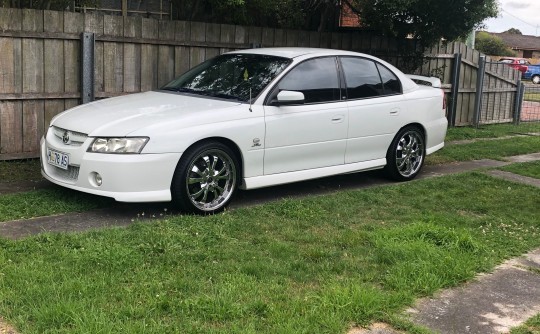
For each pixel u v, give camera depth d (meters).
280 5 10.45
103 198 6.23
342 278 4.32
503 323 3.78
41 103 7.74
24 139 7.70
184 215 5.75
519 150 10.73
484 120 14.01
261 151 6.26
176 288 3.96
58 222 5.44
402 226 5.70
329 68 7.02
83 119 5.89
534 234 5.68
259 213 5.94
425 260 4.66
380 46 11.52
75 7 9.45
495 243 5.29
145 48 8.48
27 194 6.20
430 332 3.59
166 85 7.24
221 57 7.38
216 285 4.03
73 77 7.95
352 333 3.54
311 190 7.27
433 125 8.20
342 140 7.03
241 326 3.48
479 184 7.79
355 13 11.69
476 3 10.84
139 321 3.46
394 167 7.75
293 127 6.49
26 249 4.55
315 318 3.61
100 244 4.64
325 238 5.25
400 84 7.80
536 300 4.15
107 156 5.46
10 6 8.14
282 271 4.38
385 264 4.62
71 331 3.30
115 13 11.74
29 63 7.55
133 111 5.97
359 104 7.17
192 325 3.45
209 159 5.92
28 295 3.70
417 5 10.48
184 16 9.88
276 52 7.03
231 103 6.22
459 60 12.95
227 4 9.12
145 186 5.53
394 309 3.85
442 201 6.85
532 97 19.77
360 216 6.09
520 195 7.27
